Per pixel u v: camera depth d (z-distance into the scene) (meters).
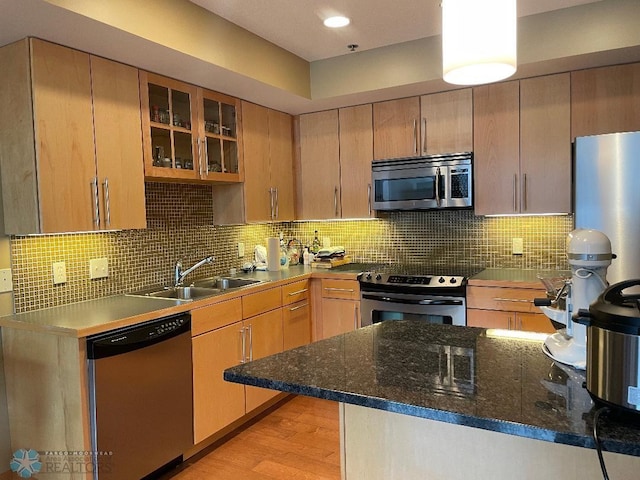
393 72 3.19
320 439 2.83
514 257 3.54
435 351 1.46
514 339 1.58
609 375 0.94
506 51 1.20
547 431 0.91
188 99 2.95
